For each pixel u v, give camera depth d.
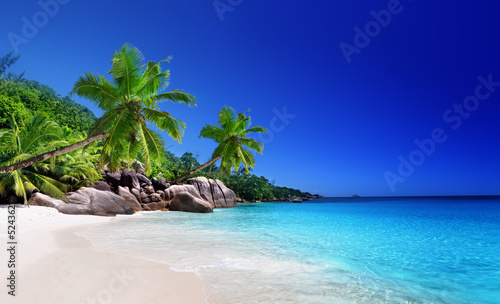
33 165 19.36
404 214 25.77
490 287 5.19
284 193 106.38
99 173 26.27
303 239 10.30
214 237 10.19
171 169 56.56
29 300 3.69
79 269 5.16
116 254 6.66
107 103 13.27
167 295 4.19
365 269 6.27
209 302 3.99
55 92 55.25
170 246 8.04
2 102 28.47
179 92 14.59
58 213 14.97
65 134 24.38
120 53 12.61
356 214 25.80
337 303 4.14
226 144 22.80
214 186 37.59
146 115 13.85
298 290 4.66
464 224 17.03
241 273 5.52
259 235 11.03
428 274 6.04
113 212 18.98
